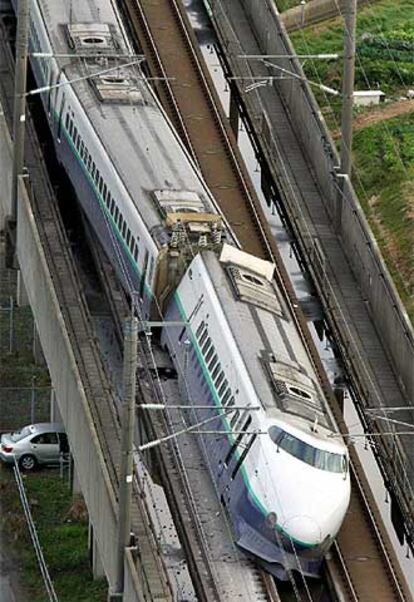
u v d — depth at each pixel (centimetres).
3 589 14038
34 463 15238
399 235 18275
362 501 14450
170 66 18625
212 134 17962
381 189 18950
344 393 15788
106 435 14262
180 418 14762
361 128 19812
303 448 13638
